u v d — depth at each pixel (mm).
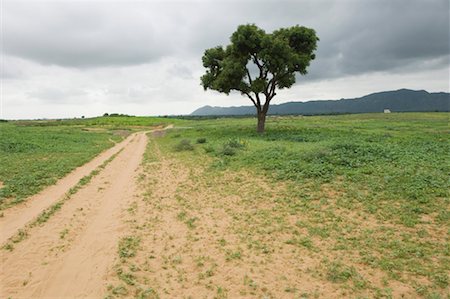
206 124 74750
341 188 13023
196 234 9695
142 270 7645
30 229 9977
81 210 11969
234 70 37250
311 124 56375
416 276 6945
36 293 6707
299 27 38656
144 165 21281
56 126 70688
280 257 8094
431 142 25250
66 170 18891
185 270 7637
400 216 10039
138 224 10555
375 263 7504
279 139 32938
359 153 18484
